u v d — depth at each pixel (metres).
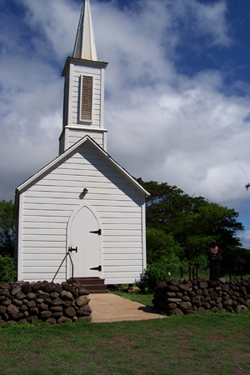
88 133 18.05
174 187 53.06
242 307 10.31
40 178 15.09
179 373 5.64
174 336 7.75
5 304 8.53
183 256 30.86
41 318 8.59
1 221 35.53
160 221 48.91
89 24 20.59
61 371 5.66
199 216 32.28
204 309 10.02
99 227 15.47
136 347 6.96
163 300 10.11
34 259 14.45
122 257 15.56
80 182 15.59
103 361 6.15
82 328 8.21
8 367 5.86
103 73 18.97
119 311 10.16
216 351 6.77
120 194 16.03
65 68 19.91
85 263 15.03
